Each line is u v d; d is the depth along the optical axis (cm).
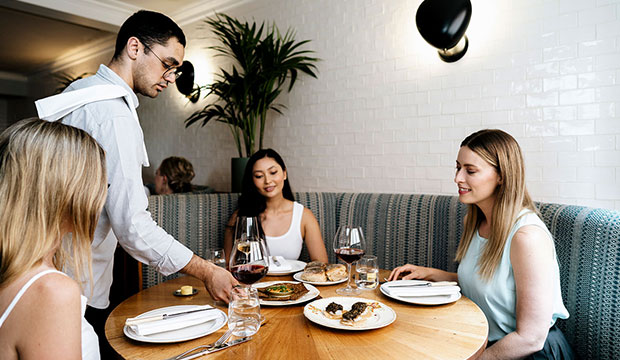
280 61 313
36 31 500
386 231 256
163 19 153
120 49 150
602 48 212
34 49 578
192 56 437
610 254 140
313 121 337
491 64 247
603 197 213
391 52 290
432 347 94
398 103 288
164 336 99
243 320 100
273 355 90
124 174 128
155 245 129
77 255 87
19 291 73
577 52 219
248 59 312
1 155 78
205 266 129
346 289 145
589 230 150
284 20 354
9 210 75
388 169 294
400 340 98
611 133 210
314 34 333
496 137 144
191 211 256
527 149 236
